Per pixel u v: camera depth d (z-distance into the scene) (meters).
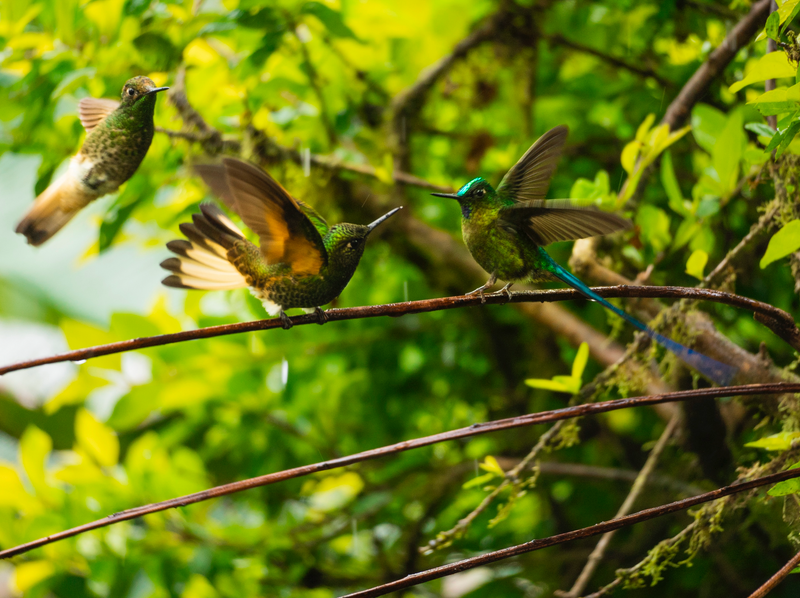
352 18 8.31
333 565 9.38
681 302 5.97
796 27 6.08
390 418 10.45
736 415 6.84
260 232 4.36
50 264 15.22
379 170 7.98
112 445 7.83
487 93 9.52
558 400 10.11
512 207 5.15
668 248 7.16
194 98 7.85
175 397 8.52
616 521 3.94
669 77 8.95
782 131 3.92
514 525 10.11
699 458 6.85
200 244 4.97
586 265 6.55
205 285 4.92
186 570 7.50
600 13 9.21
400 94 9.17
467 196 5.40
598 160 9.41
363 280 10.28
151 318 8.40
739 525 7.52
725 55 6.78
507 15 8.98
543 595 9.67
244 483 4.18
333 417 10.07
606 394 6.32
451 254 8.87
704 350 5.88
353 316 4.61
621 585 6.20
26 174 15.00
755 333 8.41
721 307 8.21
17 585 7.08
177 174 7.96
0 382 16.16
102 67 7.01
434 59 9.63
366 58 8.81
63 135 7.43
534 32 9.01
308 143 8.66
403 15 8.87
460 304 4.44
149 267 15.44
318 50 8.33
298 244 4.48
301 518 9.73
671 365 6.34
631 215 6.72
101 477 7.57
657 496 8.75
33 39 6.91
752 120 7.13
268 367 9.16
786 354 8.23
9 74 8.27
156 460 7.85
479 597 9.72
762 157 5.48
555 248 9.32
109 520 4.08
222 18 7.00
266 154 7.89
